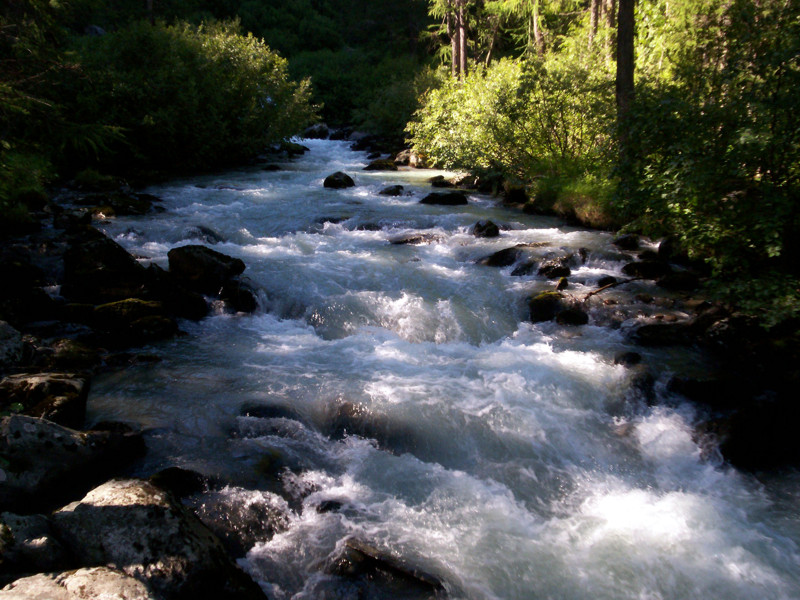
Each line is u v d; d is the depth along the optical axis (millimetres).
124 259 7980
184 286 8047
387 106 27219
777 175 6734
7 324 5746
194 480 4336
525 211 12977
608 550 4145
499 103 14258
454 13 26875
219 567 3354
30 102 7625
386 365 6465
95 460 4238
